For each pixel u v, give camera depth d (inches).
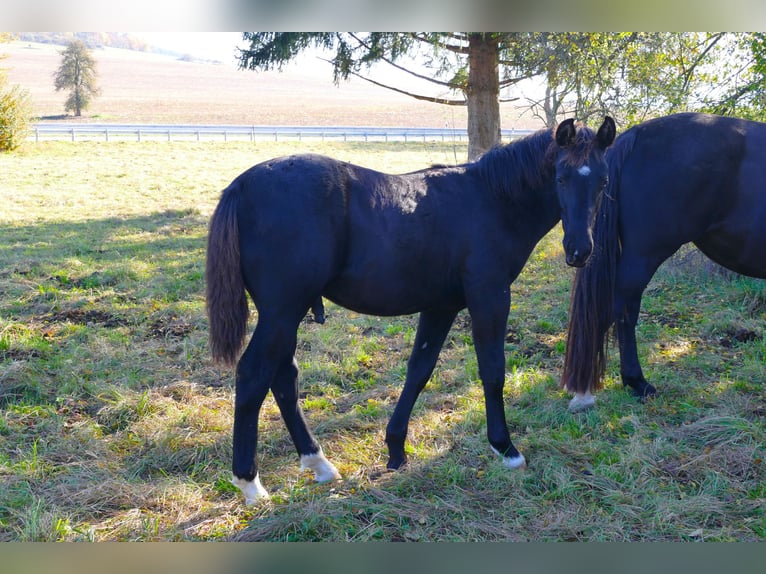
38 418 164.1
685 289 265.9
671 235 171.8
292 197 120.3
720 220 173.5
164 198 562.6
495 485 136.9
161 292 276.5
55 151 890.7
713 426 157.4
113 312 249.8
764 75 279.1
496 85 440.5
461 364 205.0
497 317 139.6
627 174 172.1
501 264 138.5
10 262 322.0
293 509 126.3
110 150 918.4
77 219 461.1
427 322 146.6
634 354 180.4
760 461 143.4
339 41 417.7
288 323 123.3
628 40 330.3
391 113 1849.2
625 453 148.0
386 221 126.9
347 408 178.4
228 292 122.2
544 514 128.2
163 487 134.6
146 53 4640.8
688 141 168.1
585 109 347.6
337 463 148.6
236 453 128.1
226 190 125.3
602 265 169.6
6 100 847.7
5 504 128.0
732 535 121.3
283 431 162.9
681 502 129.6
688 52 323.6
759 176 169.2
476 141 445.7
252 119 1641.2
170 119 1594.5
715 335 220.1
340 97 2687.0
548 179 136.5
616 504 130.2
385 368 204.7
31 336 219.5
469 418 165.6
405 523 125.1
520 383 187.3
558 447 152.9
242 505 131.0
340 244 123.6
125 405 169.8
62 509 127.2
